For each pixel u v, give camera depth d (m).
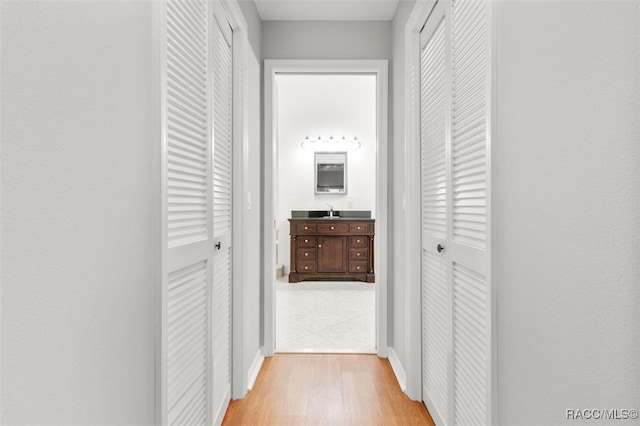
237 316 2.38
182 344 1.45
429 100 2.27
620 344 0.72
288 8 2.90
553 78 0.92
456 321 1.79
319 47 3.09
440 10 2.01
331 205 6.42
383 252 3.07
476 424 1.54
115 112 0.93
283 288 5.54
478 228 1.52
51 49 0.71
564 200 0.88
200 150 1.66
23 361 0.65
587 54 0.80
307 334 3.62
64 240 0.75
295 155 6.43
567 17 0.87
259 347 2.99
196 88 1.61
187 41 1.51
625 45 0.70
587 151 0.80
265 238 3.09
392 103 3.05
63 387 0.75
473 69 1.59
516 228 1.10
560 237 0.89
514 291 1.12
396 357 2.84
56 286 0.73
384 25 3.10
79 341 0.80
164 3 1.19
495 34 1.23
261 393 2.46
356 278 5.91
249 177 2.57
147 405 1.12
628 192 0.70
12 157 0.62
